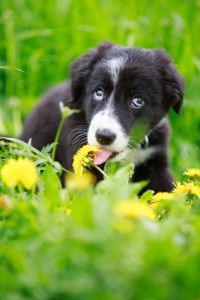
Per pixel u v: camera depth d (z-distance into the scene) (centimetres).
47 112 520
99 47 471
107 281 183
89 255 194
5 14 672
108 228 207
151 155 471
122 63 441
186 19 679
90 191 276
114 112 424
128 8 683
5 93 677
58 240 214
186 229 234
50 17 695
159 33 658
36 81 664
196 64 619
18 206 261
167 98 466
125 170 292
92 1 685
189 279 180
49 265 198
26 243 224
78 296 180
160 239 196
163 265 187
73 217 234
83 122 459
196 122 617
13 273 213
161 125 473
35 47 680
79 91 468
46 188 307
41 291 187
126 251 191
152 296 179
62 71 664
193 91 618
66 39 677
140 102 441
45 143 510
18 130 621
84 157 341
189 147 599
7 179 266
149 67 450
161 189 473
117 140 410
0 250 225
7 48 670
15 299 186
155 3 691
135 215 223
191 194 325
